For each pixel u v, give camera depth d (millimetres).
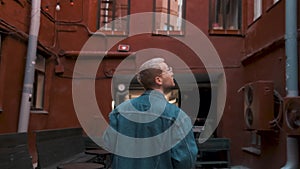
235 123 7012
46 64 6855
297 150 4473
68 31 7176
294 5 4699
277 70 5293
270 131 5379
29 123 5914
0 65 5121
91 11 7309
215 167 6762
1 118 5059
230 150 6934
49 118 6914
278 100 5141
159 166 1578
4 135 3051
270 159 5402
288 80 4641
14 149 3221
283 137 4879
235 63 7188
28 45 5707
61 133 4750
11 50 5328
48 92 6852
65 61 7152
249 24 6906
